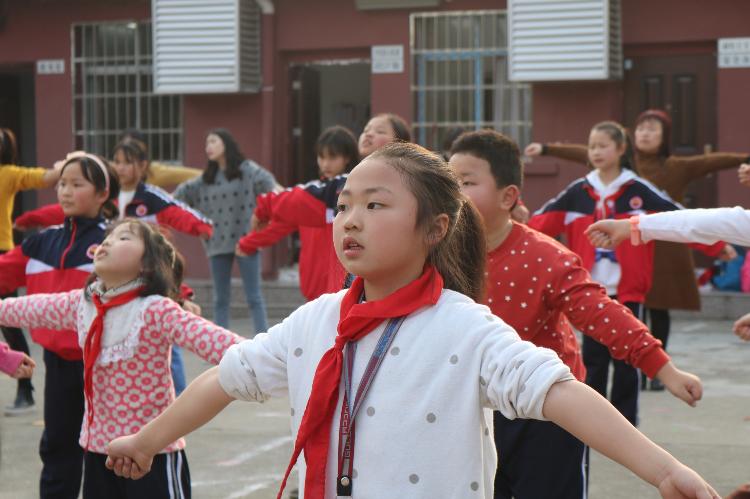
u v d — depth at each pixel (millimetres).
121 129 13203
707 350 9297
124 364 3861
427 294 2201
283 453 6082
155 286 3908
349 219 2164
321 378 2189
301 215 5703
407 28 12094
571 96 11602
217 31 12203
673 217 3811
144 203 7309
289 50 12516
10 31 13391
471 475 2137
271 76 12445
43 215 6887
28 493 5332
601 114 11531
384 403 2148
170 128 13008
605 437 2008
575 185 6969
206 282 12164
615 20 11289
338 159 6172
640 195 6781
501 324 2188
